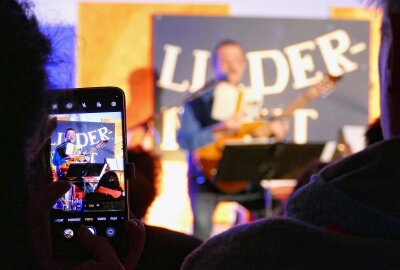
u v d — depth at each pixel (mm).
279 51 5180
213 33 5156
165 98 5148
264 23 5172
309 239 591
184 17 5164
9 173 432
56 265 675
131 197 1673
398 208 579
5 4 445
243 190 4441
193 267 627
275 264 593
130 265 722
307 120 5152
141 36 5168
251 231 611
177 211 4957
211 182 4465
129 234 723
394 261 572
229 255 609
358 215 585
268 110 5145
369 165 594
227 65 5027
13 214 433
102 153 728
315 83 5203
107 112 732
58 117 722
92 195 721
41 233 583
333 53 5219
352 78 5203
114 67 5148
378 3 652
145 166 1728
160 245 1007
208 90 4688
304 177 2049
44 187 574
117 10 5156
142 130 4941
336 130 5164
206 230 4473
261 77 5156
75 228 715
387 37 628
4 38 433
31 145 453
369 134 1611
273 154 3959
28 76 440
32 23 464
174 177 4953
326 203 605
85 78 5121
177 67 5160
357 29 5215
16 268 434
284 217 621
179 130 4633
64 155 723
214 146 4543
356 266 577
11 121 432
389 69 623
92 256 708
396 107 633
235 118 4594
